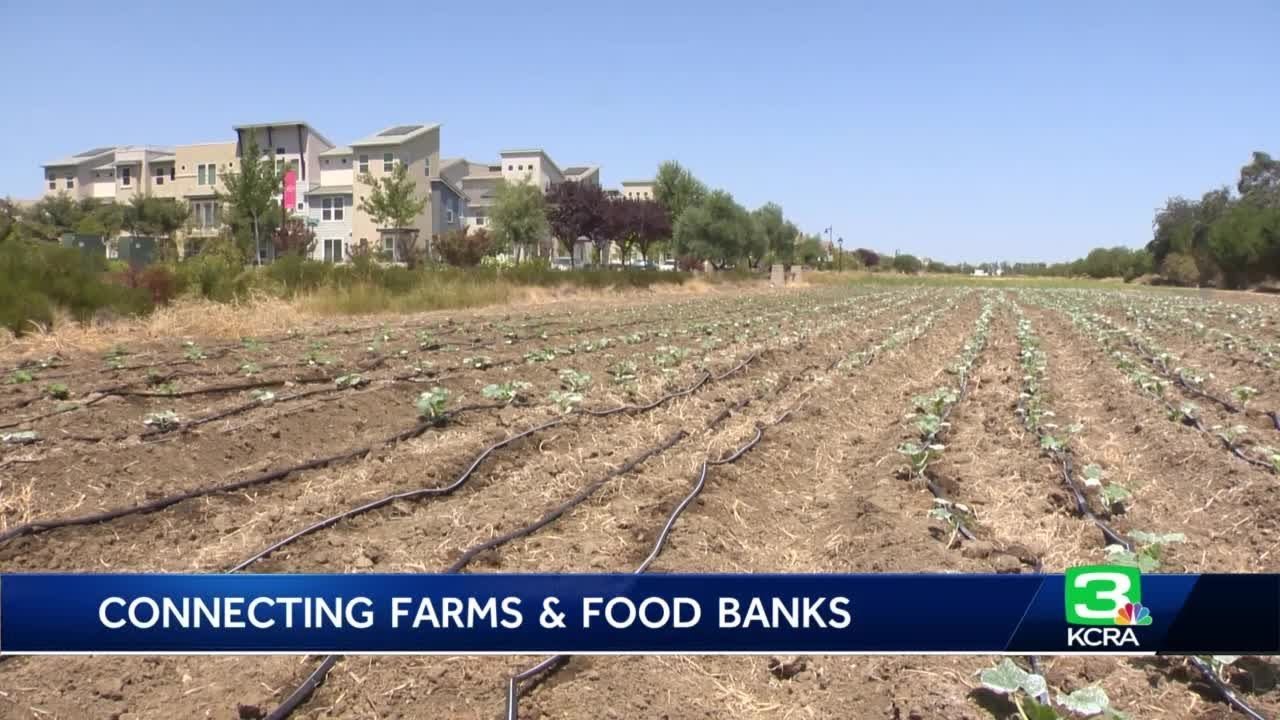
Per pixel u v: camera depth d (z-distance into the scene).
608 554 5.82
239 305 17.67
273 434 8.34
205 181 60.12
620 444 8.54
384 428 9.13
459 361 12.95
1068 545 6.14
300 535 5.98
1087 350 17.25
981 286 64.69
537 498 6.89
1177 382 13.26
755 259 61.50
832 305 30.94
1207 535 6.59
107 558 5.71
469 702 4.17
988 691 4.22
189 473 7.34
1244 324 23.31
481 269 30.31
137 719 4.05
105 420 8.65
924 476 7.60
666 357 13.27
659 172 60.22
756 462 8.12
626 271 38.81
